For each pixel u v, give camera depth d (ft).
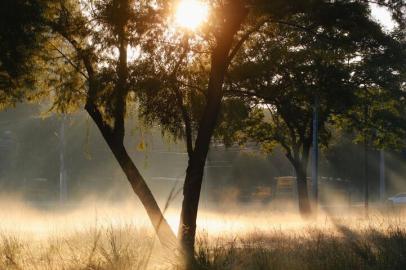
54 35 46.03
